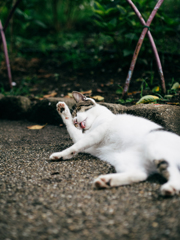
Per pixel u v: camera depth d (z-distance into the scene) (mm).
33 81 2246
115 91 1803
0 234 717
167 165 858
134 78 1984
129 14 1924
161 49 2340
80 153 1168
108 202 815
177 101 1466
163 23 2049
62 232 716
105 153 1092
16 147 1271
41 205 816
